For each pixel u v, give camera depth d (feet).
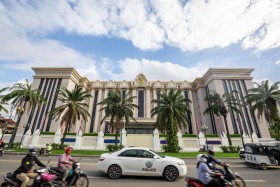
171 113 88.69
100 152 79.77
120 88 197.57
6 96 95.25
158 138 100.58
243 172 35.47
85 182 21.93
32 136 101.35
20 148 90.94
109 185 23.11
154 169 26.91
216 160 20.63
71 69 181.68
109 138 103.76
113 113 98.22
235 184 19.54
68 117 99.04
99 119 181.06
